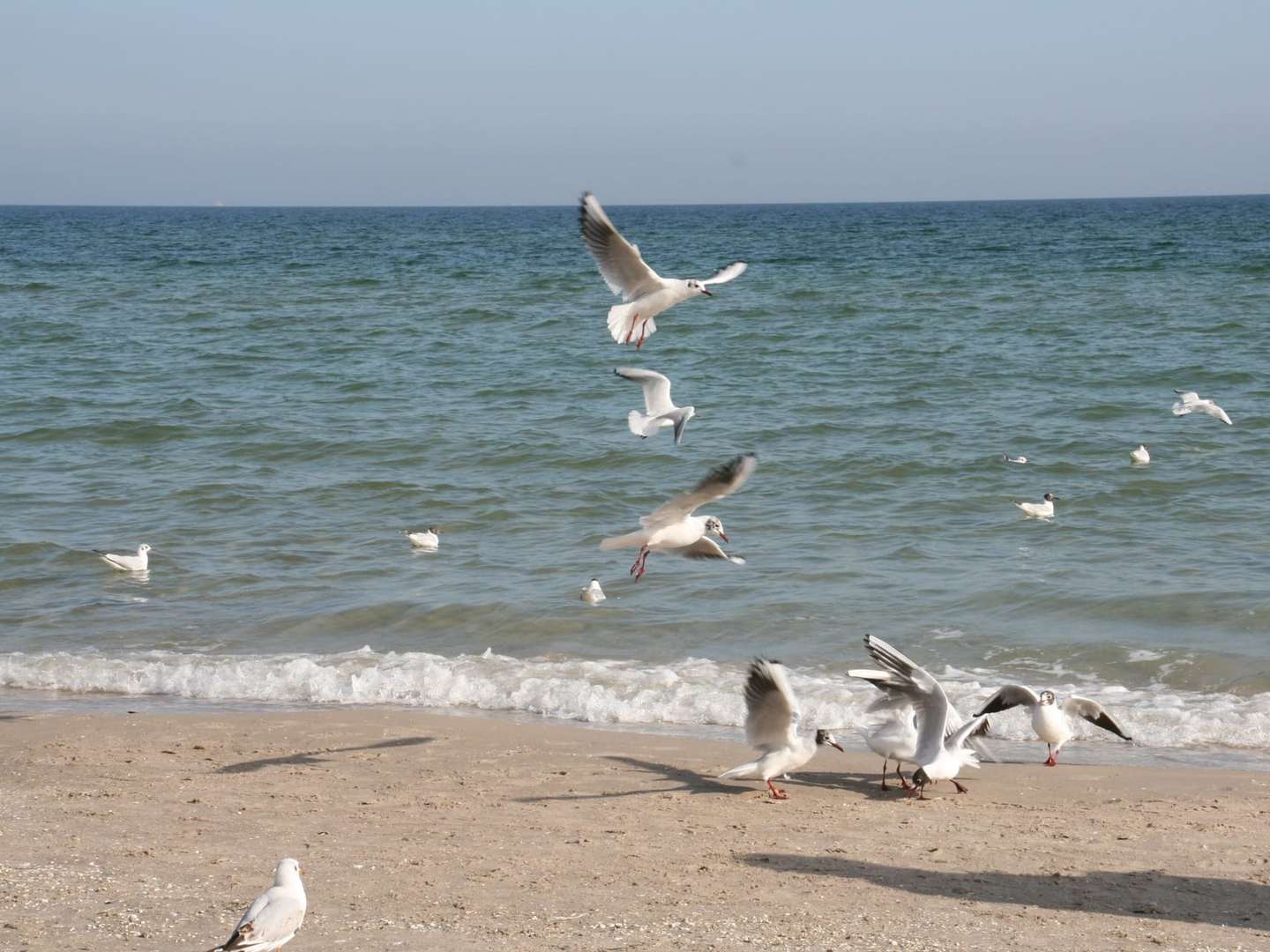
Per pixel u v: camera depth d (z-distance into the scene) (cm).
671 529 1167
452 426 3234
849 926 888
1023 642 1756
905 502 2517
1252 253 7831
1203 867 1020
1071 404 3353
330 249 10938
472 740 1419
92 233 15638
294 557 2231
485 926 884
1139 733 1452
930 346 4288
